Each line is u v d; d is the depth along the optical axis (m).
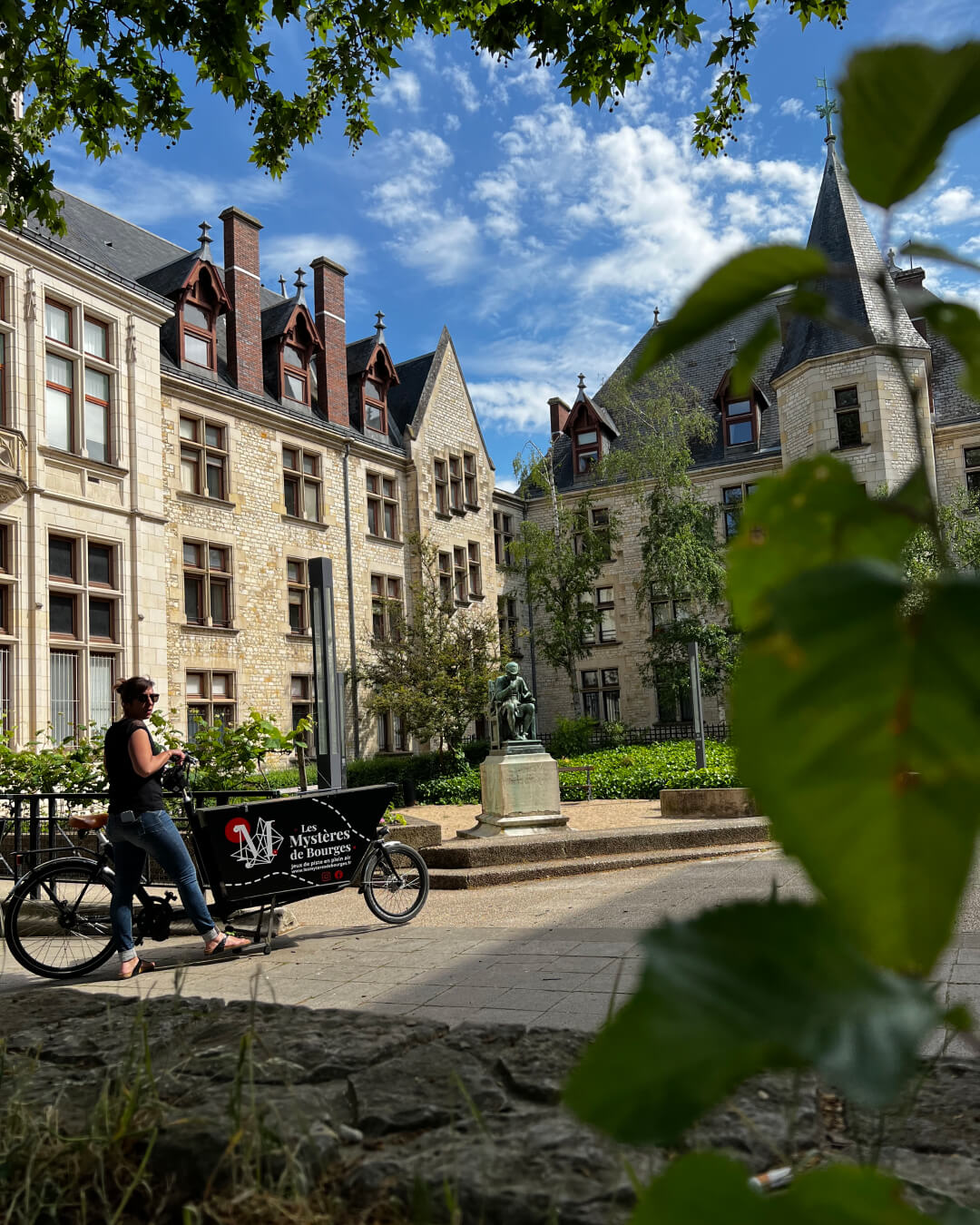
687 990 0.26
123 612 19.91
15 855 7.15
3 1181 1.33
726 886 8.15
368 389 30.92
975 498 27.09
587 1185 1.11
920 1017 0.25
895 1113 1.19
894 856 0.24
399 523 30.83
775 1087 1.38
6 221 6.69
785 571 0.34
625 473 31.89
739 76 6.57
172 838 6.15
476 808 18.89
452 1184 1.12
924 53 0.28
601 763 22.28
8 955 6.80
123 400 20.36
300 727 10.14
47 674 17.75
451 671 26.92
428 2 6.81
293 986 5.32
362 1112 1.43
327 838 7.06
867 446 27.69
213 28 6.54
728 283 0.33
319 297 29.59
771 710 0.25
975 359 0.34
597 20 6.38
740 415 34.09
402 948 6.32
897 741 0.24
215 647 23.36
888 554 0.34
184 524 22.92
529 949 5.95
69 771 10.75
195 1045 1.87
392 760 24.55
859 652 0.25
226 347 25.94
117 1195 1.29
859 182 0.31
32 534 17.81
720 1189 0.31
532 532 32.75
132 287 20.50
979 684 0.24
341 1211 1.14
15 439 17.55
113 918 6.05
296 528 26.39
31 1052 1.90
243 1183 1.18
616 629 35.44
